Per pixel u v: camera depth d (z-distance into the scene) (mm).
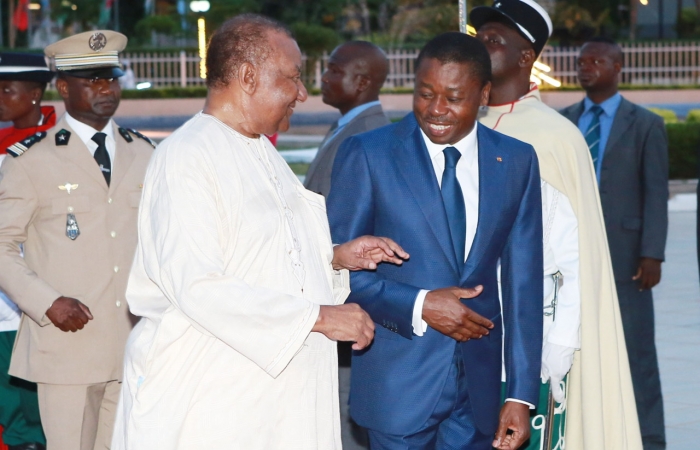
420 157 3252
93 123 4199
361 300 3223
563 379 3850
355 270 3098
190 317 2598
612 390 3910
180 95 25625
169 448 2666
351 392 3400
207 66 2844
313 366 2791
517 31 3855
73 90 4141
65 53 4137
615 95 5641
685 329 7707
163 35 32062
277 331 2592
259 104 2795
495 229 3232
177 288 2578
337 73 5258
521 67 3904
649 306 5453
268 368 2607
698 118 18891
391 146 3289
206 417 2682
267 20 2834
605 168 5496
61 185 4066
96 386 4129
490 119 3887
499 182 3258
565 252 3760
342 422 4816
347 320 2652
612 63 5566
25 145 4102
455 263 3199
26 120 5078
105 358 4070
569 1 29734
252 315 2574
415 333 3150
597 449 3805
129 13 34219
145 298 2785
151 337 2740
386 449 3291
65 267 4043
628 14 33375
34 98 5062
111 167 4191
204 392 2688
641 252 5371
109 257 4082
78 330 4031
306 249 2836
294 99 2836
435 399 3213
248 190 2725
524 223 3332
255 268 2701
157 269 2668
